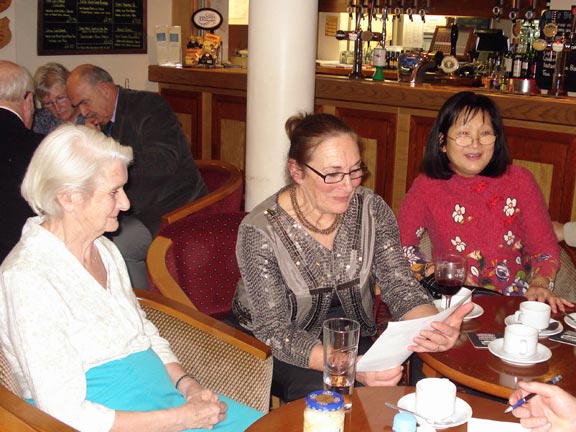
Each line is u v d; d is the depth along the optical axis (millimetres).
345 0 6562
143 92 3906
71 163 1711
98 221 1777
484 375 1792
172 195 3789
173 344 2178
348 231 2217
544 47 4250
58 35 4809
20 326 1652
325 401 1397
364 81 4621
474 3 5766
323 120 2104
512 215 2684
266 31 3271
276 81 3309
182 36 5625
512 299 2348
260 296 2145
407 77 4742
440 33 5996
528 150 3943
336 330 1710
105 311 1803
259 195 3445
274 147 3373
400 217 2789
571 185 3799
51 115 4070
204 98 5367
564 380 1771
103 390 1786
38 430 1433
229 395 2084
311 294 2176
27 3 4621
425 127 4336
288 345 2064
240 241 2189
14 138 2584
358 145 2105
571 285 2703
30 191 1741
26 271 1680
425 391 1520
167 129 3842
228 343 2049
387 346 1815
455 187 2705
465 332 2062
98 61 5086
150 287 2570
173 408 1757
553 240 2662
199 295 2566
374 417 1567
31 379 1650
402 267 2291
